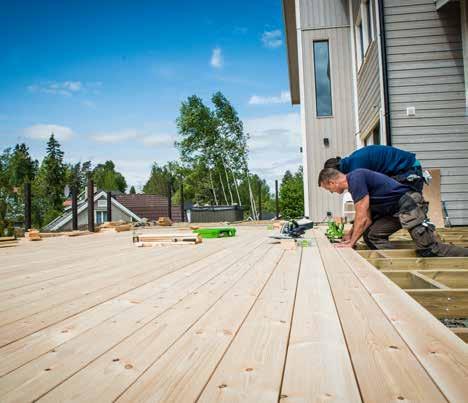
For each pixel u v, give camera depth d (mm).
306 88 9812
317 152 9672
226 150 28141
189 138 27875
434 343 1217
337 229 5035
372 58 7246
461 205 6102
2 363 1192
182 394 957
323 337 1313
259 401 910
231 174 28578
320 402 894
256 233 7316
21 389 1008
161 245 5223
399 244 4059
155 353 1235
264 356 1177
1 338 1435
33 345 1351
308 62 9852
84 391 988
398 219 3705
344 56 9711
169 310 1756
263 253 3812
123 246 5371
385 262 2975
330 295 1901
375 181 3459
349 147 9594
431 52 6242
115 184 76000
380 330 1354
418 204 3355
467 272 2459
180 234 5211
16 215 35750
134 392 975
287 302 1812
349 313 1575
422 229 3250
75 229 9523
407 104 6258
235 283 2324
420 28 6270
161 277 2635
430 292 1933
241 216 16328
